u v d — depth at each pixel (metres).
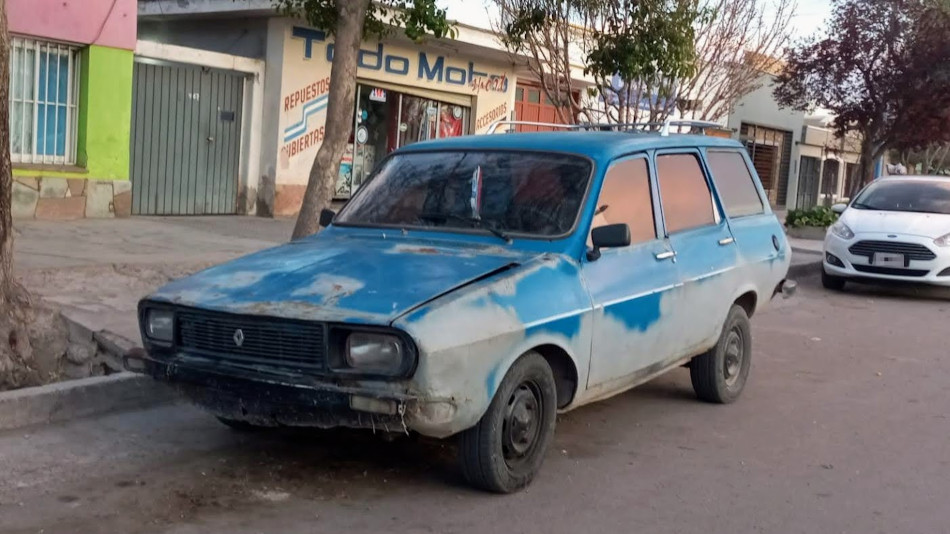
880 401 7.47
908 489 5.39
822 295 13.43
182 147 15.30
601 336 5.38
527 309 4.84
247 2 15.59
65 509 4.57
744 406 7.15
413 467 5.38
